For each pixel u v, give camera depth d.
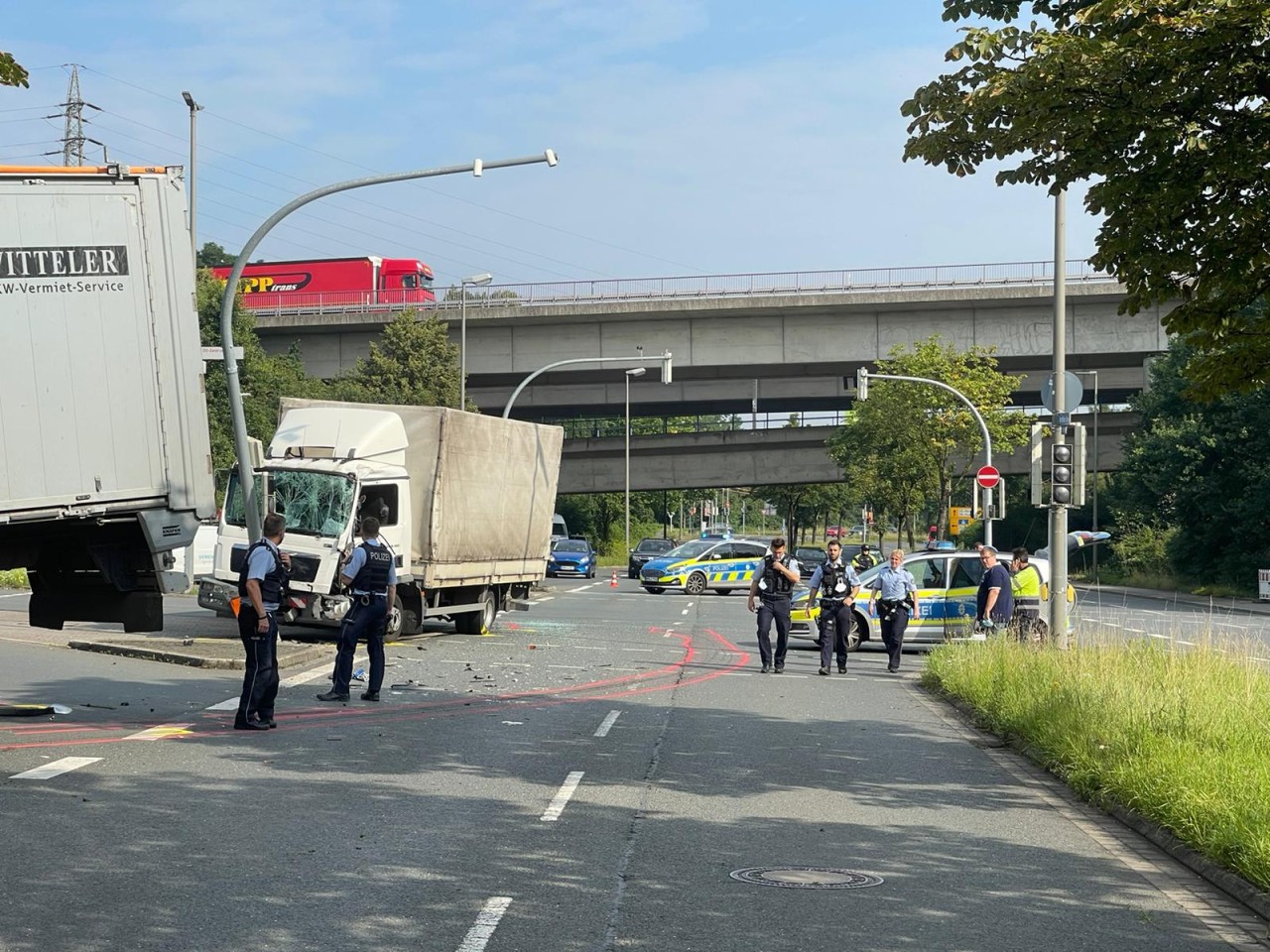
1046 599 24.69
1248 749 10.62
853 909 6.96
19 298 12.02
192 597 34.22
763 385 73.12
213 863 7.59
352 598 15.62
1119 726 11.54
